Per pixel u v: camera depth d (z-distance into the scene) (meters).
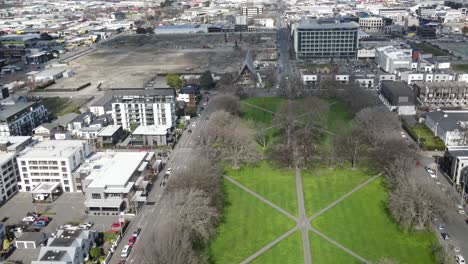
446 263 180.62
